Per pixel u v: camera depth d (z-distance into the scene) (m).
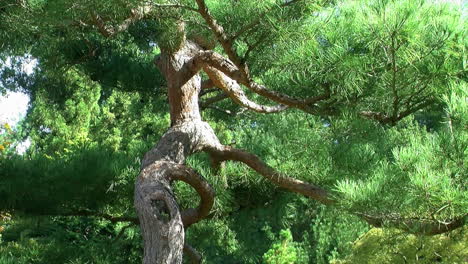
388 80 3.77
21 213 5.57
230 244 7.04
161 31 4.57
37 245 6.24
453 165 3.29
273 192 6.00
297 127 5.03
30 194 5.39
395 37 3.40
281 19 3.77
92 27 4.80
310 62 3.63
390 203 3.53
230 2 4.00
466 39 3.49
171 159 4.66
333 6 4.00
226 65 4.44
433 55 3.59
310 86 4.09
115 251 6.46
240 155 4.95
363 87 3.85
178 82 4.99
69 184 5.39
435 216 3.53
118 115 15.04
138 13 4.46
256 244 9.91
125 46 7.19
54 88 9.38
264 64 4.44
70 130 14.95
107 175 5.43
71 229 7.58
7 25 4.61
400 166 3.36
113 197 5.67
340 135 4.71
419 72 3.65
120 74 7.00
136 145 6.24
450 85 3.55
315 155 4.83
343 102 4.09
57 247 6.16
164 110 8.31
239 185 5.84
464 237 4.61
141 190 4.07
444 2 3.55
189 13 4.12
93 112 15.34
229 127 9.26
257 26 4.02
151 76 7.11
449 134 3.31
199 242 6.82
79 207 5.77
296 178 4.98
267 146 5.23
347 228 9.45
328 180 4.80
